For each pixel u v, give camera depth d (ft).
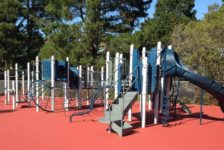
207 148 32.94
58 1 99.81
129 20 104.47
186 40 84.12
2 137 36.76
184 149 32.40
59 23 97.35
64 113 55.88
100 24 92.27
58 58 94.17
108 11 100.42
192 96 74.64
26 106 65.31
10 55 115.85
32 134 38.40
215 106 68.90
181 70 45.27
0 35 110.73
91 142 34.55
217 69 72.38
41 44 130.62
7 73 71.15
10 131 40.16
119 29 101.96
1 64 116.88
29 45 128.26
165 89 47.26
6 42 113.29
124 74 51.29
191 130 41.96
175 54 47.52
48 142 34.40
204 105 70.79
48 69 58.44
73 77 61.26
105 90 53.36
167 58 45.78
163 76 45.83
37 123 45.83
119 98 42.39
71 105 67.46
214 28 81.82
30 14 129.90
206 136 38.45
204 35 82.07
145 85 42.78
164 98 46.11
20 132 39.55
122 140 35.65
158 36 104.73
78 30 93.86
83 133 39.06
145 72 42.68
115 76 48.06
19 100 72.18
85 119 49.21
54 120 48.39
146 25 109.19
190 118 51.83
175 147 33.06
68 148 31.96
